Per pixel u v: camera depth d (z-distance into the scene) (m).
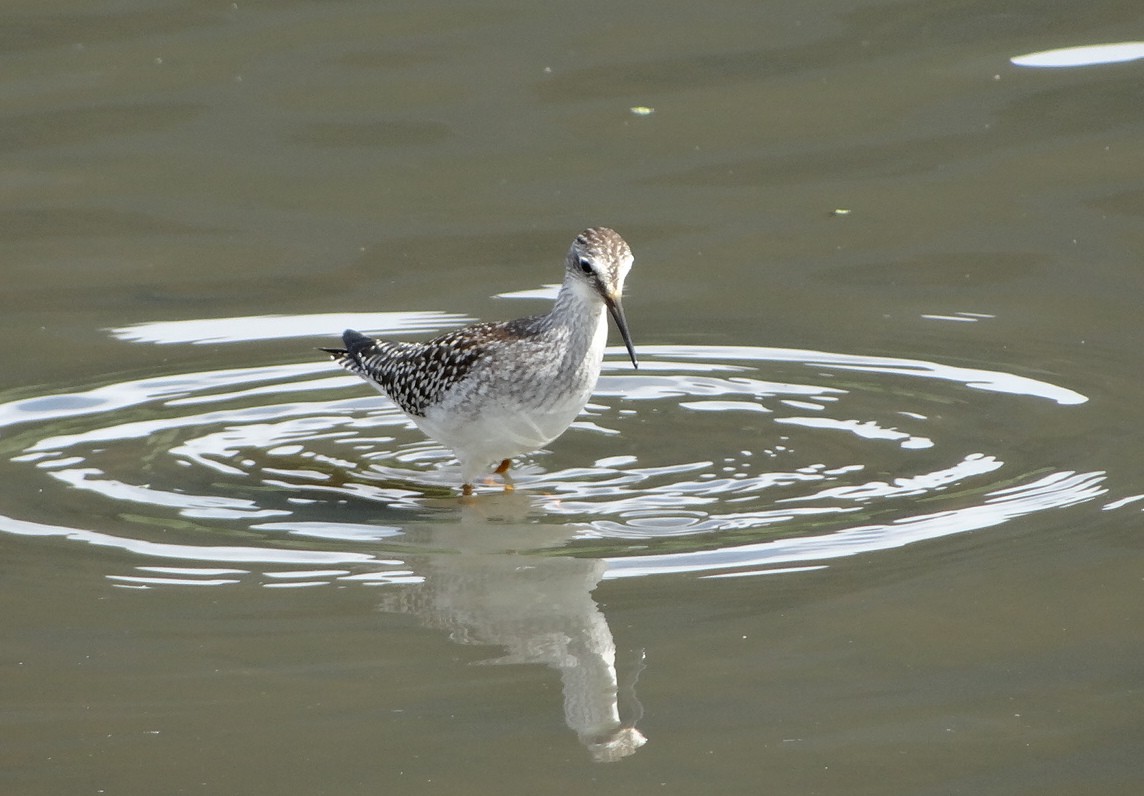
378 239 18.03
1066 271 16.81
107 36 22.48
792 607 10.57
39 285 17.08
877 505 12.21
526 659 9.97
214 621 10.52
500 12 22.94
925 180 18.78
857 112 20.23
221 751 8.95
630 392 14.82
